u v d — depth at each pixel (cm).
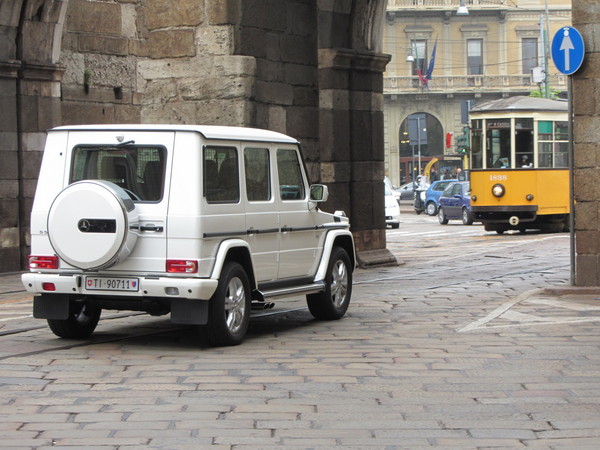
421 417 800
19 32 2292
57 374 981
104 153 1138
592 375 956
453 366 1003
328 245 1337
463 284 1792
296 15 1873
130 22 2652
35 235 1152
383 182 2291
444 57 9062
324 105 2169
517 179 3591
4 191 2272
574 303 1465
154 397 877
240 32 1686
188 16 1684
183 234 1094
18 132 2292
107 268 1110
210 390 904
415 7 8988
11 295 1778
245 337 1211
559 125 3706
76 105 2531
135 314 1423
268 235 1219
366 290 1719
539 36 9012
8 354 1095
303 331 1254
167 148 1110
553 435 742
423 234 3688
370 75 2255
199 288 1082
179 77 1695
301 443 726
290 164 1291
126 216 1087
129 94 2653
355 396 875
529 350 1089
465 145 5762
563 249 2648
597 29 1543
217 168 1138
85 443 728
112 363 1040
